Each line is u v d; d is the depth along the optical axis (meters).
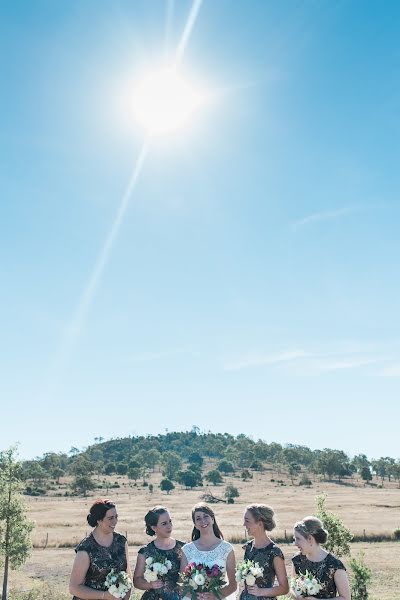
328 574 7.59
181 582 8.16
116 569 7.59
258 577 7.96
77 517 77.56
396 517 72.88
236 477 182.12
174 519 69.38
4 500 27.72
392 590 31.16
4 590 27.38
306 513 78.81
